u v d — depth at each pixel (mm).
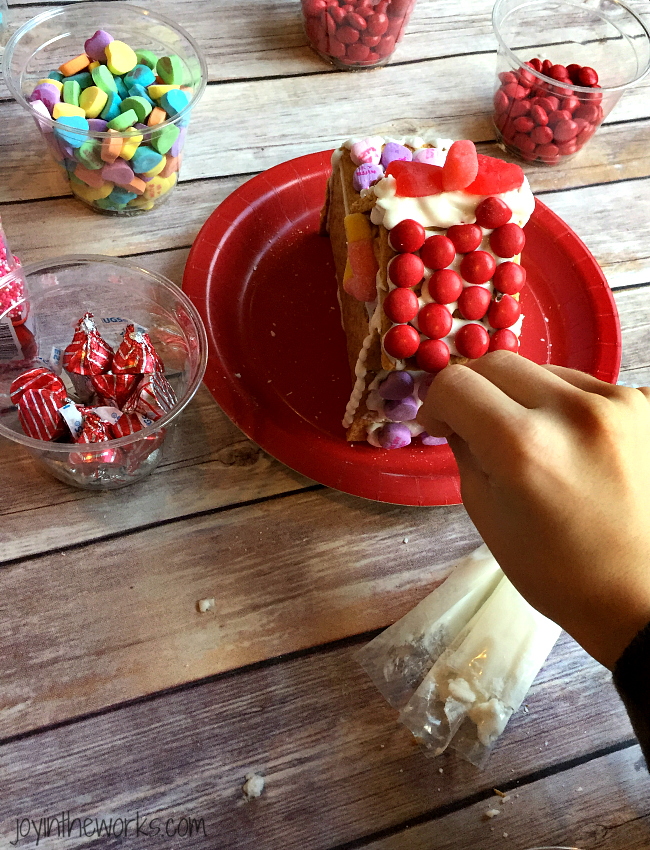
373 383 310
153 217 374
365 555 305
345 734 271
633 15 425
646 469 205
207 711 271
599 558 198
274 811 257
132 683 272
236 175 393
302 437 325
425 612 290
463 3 468
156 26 382
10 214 363
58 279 315
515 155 422
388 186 293
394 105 427
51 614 281
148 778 259
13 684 268
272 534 305
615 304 364
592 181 419
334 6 396
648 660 183
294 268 371
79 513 299
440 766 268
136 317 336
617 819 264
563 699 283
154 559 294
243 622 287
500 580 295
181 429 322
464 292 297
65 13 370
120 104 352
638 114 449
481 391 216
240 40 433
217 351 326
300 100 420
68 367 292
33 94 342
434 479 309
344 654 284
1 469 303
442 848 257
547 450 203
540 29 454
